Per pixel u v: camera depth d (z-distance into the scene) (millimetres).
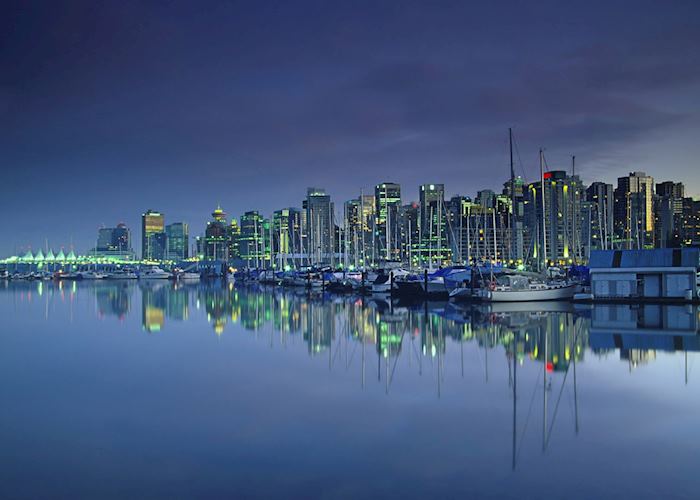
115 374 37906
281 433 24875
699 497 18062
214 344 51875
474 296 90625
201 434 24719
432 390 32469
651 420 26062
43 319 76625
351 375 37000
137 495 18750
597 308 74500
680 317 63594
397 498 18266
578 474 19984
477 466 20828
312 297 118375
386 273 117250
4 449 23062
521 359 41188
